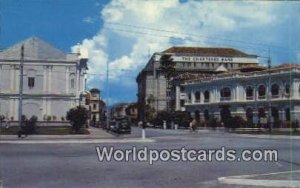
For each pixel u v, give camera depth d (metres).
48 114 57.53
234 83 75.56
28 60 55.91
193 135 46.97
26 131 40.69
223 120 68.94
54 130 46.59
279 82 67.88
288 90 65.81
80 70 61.06
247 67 72.19
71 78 60.28
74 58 60.34
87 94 63.91
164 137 41.25
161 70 64.56
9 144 29.98
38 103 56.59
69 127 51.06
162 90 72.25
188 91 77.56
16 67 54.53
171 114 72.12
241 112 75.12
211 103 78.19
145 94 59.84
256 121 63.97
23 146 28.34
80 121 46.19
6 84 54.03
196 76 75.81
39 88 56.94
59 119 56.22
